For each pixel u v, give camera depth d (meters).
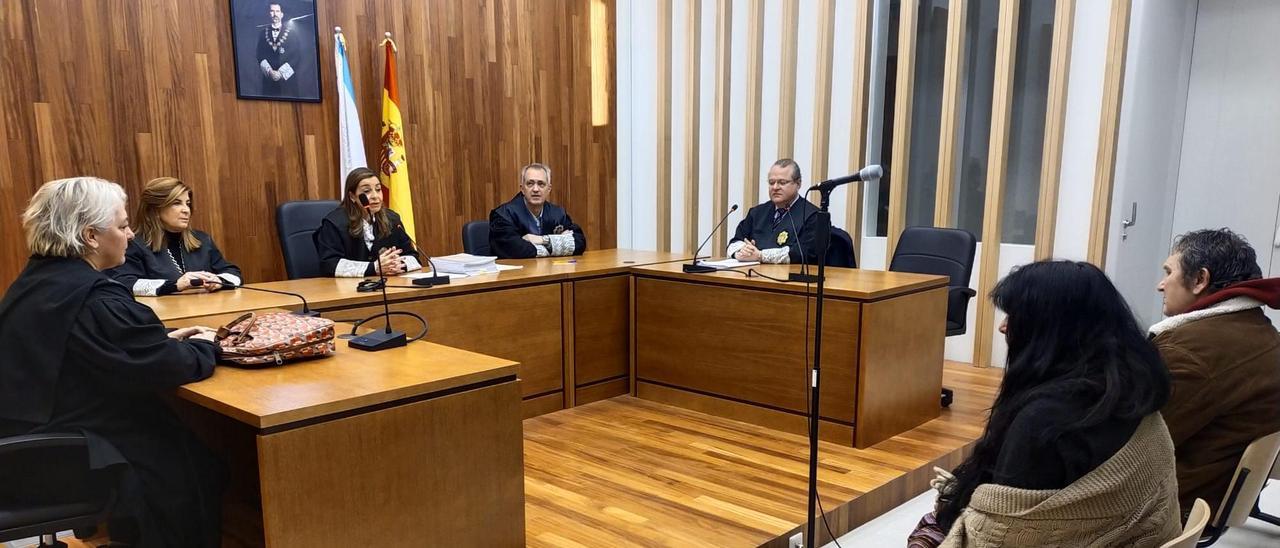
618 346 3.71
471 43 4.92
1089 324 1.25
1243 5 4.44
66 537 2.25
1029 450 1.22
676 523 2.36
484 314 3.14
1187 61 4.66
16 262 3.46
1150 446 1.23
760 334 3.24
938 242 3.80
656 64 5.86
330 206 3.90
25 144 3.44
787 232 3.90
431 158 4.79
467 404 1.80
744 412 3.34
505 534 1.91
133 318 1.63
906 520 2.63
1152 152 4.48
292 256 3.71
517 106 5.22
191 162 3.92
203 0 3.89
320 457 1.55
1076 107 4.26
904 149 4.74
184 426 1.81
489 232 4.19
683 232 5.89
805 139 5.28
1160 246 4.86
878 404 3.04
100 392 1.65
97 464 1.56
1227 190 4.61
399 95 4.59
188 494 1.72
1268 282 1.75
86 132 3.59
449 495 1.79
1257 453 1.73
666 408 3.55
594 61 5.69
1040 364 1.27
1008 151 4.58
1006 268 4.57
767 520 2.38
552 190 5.52
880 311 2.96
